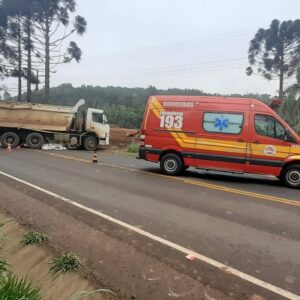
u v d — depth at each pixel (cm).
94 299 416
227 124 1172
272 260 514
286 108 2606
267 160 1142
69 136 2392
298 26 5100
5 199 811
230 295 415
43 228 625
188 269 475
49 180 1051
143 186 1012
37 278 481
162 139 1245
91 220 669
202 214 738
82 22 4403
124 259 503
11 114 2322
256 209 800
